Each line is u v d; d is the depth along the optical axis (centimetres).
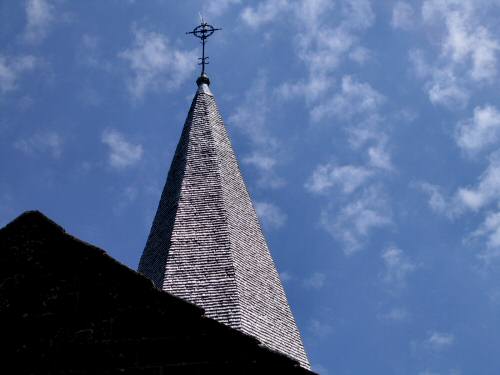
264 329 1827
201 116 2533
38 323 1362
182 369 1310
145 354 1326
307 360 1886
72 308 1372
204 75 2717
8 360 1332
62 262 1412
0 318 1368
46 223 1441
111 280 1391
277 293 2000
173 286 1859
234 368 1310
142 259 2108
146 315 1358
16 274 1406
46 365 1325
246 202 2264
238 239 2058
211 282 1877
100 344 1339
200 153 2355
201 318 1348
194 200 2156
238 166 2402
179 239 2008
